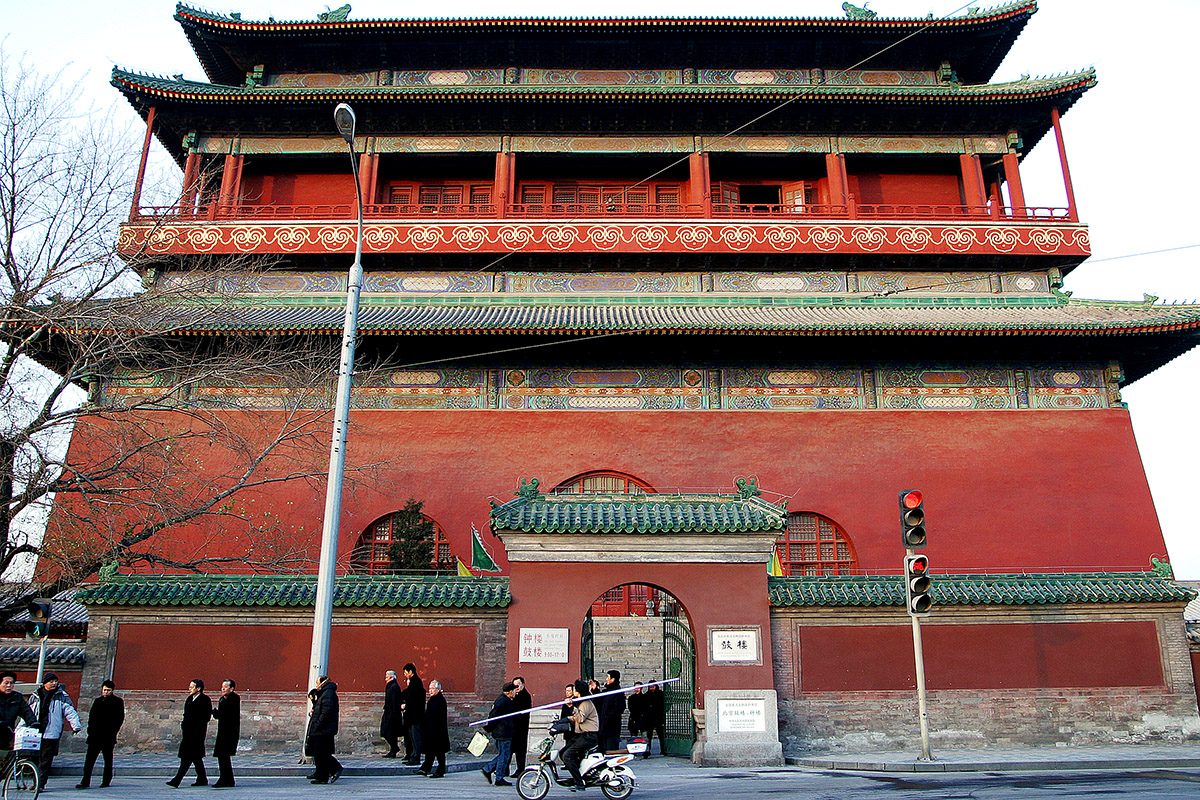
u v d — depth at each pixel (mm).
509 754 15672
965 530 30094
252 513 29234
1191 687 21406
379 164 39781
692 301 35594
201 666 20859
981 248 35750
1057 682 21125
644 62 40969
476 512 30000
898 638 21094
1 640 24656
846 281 36406
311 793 14320
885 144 39031
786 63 41188
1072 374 32344
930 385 32125
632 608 30891
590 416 31500
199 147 38281
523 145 38719
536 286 36031
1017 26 39312
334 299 35188
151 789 15031
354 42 39812
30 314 20703
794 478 30766
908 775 16453
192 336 28969
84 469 21516
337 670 20938
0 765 13273
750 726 19141
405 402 31422
